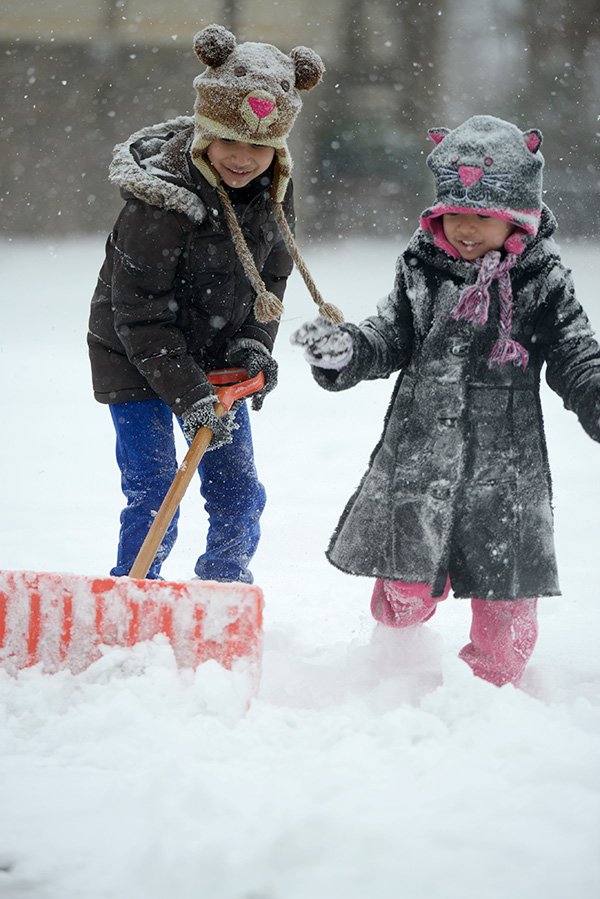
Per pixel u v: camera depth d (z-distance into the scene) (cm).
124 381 659
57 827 394
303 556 851
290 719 491
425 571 550
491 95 4938
